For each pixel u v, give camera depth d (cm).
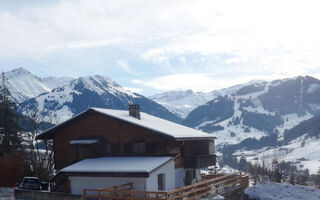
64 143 4028
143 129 3662
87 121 3928
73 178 3484
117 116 3772
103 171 3253
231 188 4012
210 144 4319
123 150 3747
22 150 5438
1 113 5403
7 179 4378
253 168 5653
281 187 4297
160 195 3138
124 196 2956
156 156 3594
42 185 3981
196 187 3394
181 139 3575
